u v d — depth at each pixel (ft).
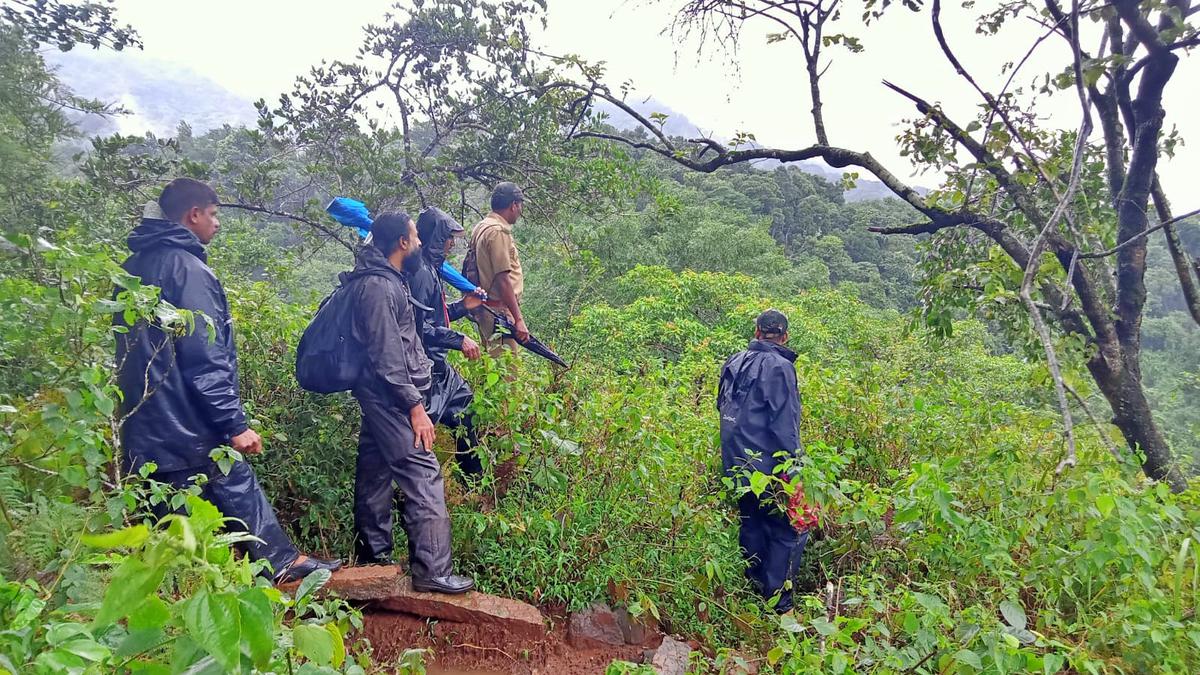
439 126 25.55
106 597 3.24
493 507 11.93
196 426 8.75
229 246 19.85
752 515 12.37
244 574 3.82
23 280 7.89
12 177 14.84
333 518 11.55
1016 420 14.30
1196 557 8.56
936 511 9.29
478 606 9.88
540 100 21.20
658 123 16.51
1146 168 12.79
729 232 77.10
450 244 12.80
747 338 46.21
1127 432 13.00
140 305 7.38
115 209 19.21
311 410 12.38
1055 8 11.02
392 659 9.30
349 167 22.54
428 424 10.19
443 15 23.71
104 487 8.45
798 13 13.08
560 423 12.39
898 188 13.92
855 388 15.62
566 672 9.74
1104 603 9.34
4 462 7.02
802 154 14.33
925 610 7.80
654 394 14.20
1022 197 12.76
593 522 11.44
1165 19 12.07
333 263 44.70
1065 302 12.06
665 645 10.25
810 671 7.14
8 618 4.21
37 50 18.15
